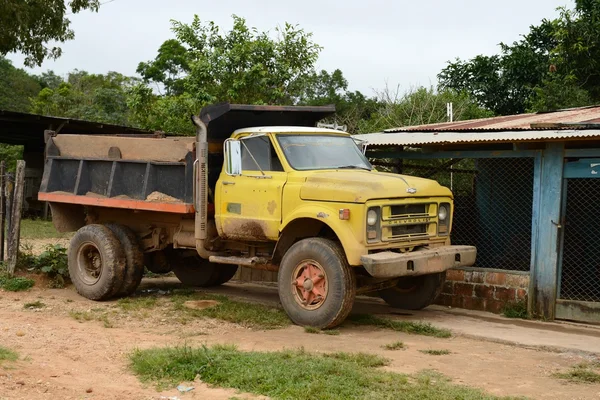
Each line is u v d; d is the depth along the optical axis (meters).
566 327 8.70
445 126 11.79
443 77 27.00
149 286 11.47
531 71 25.25
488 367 6.66
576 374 6.38
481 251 10.69
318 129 9.31
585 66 21.91
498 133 9.55
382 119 19.27
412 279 9.64
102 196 10.09
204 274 11.25
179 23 20.38
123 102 37.97
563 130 9.17
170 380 5.90
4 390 5.32
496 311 9.60
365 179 8.20
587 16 22.25
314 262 8.26
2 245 11.12
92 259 10.20
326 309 8.09
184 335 7.85
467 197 11.16
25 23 23.86
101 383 5.80
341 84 33.19
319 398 5.38
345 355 6.77
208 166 9.58
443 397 5.42
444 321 8.93
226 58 19.64
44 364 6.29
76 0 25.84
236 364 6.18
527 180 10.27
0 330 7.73
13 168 32.88
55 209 10.84
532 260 9.30
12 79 51.78
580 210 9.48
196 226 9.27
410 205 8.47
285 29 20.56
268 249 9.30
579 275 9.45
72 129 23.22
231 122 9.59
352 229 7.98
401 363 6.70
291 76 20.16
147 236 10.30
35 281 10.77
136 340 7.50
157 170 9.55
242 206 8.96
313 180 8.38
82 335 7.66
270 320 8.57
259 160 8.90
